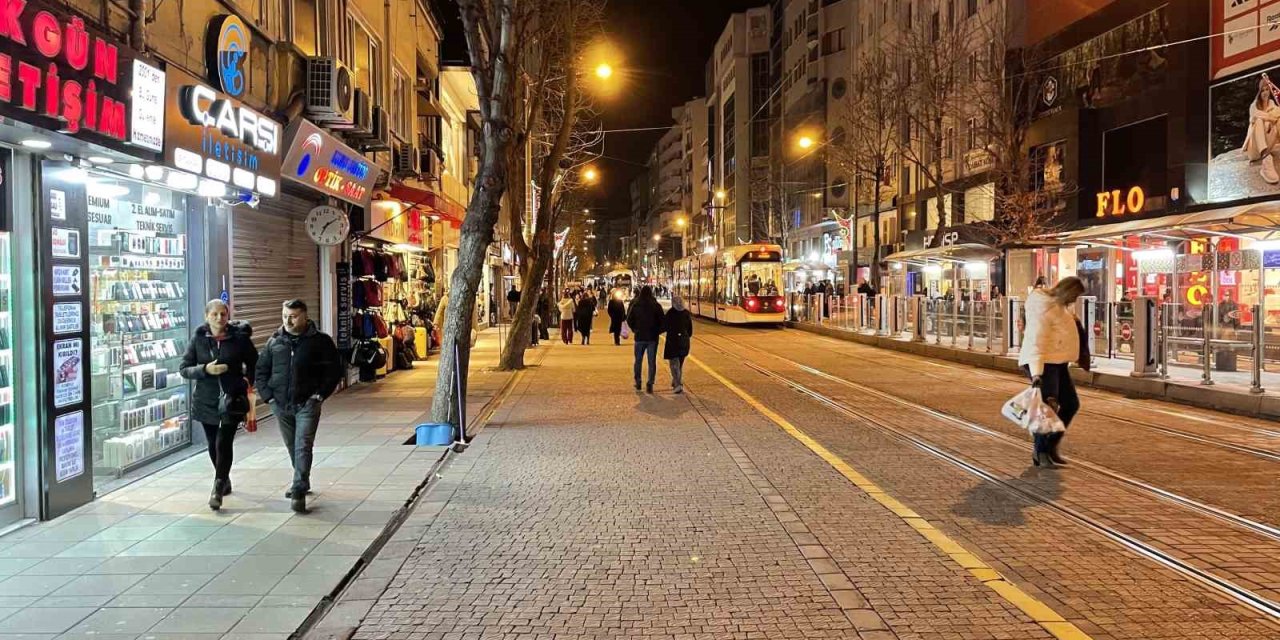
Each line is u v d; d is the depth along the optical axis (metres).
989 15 35.31
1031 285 24.34
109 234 8.54
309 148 12.54
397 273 19.22
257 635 4.68
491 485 8.24
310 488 7.73
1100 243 21.00
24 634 4.66
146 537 6.49
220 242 10.56
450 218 22.95
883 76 37.75
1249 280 15.66
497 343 28.62
